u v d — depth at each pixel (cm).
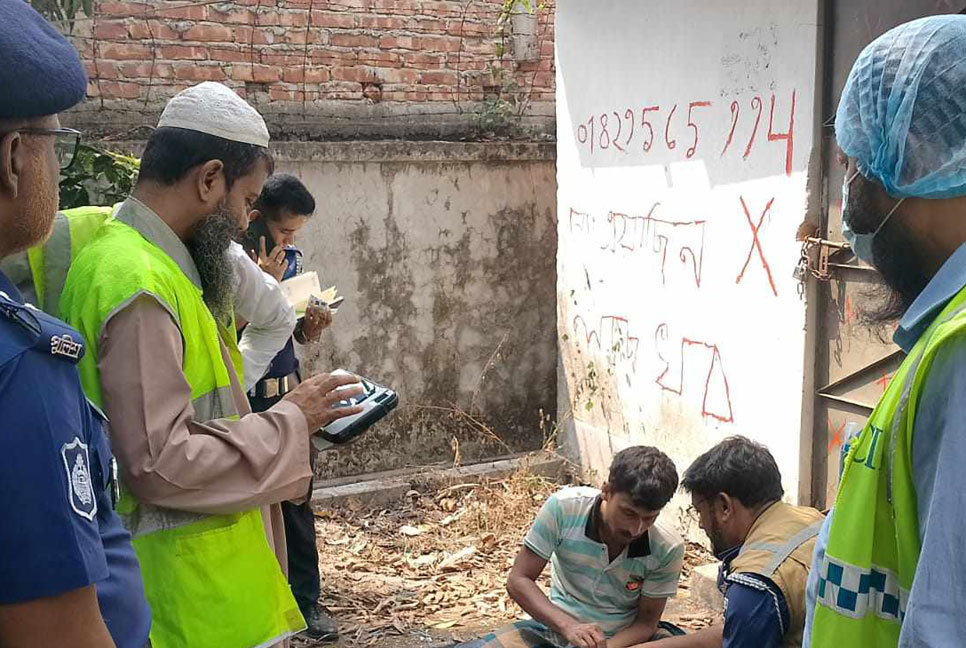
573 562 324
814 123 411
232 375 244
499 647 321
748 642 232
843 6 397
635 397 547
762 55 437
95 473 145
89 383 208
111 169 448
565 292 609
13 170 131
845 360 411
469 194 621
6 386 121
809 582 151
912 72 131
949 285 132
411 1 639
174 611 213
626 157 541
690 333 498
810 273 417
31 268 223
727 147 462
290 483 227
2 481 118
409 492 579
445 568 477
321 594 446
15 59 127
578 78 579
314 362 588
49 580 121
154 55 577
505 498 559
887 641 134
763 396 450
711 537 268
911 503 129
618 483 299
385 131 641
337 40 621
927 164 130
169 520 215
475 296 631
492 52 668
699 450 496
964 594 118
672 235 507
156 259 218
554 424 656
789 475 437
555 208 650
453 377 631
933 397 125
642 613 323
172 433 207
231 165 229
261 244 389
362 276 596
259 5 598
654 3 506
